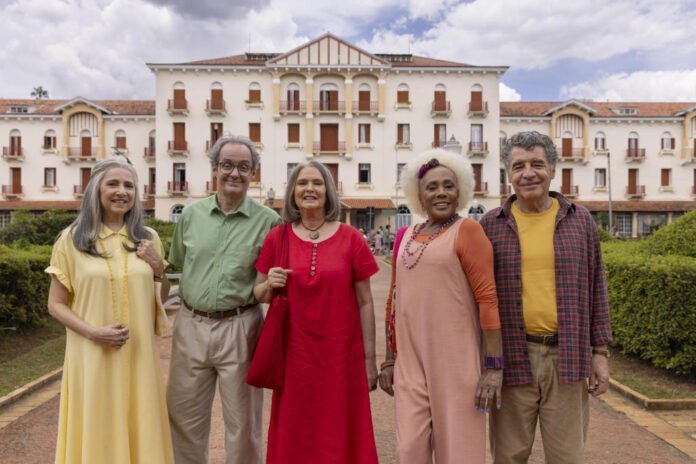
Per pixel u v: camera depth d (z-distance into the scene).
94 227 2.73
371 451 2.74
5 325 7.26
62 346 7.07
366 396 2.81
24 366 5.97
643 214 39.50
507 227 2.62
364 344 2.90
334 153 35.34
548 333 2.54
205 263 3.03
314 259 2.79
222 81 34.91
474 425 2.49
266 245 2.92
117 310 2.70
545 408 2.58
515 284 2.57
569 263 2.49
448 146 8.95
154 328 2.91
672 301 5.16
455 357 2.51
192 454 3.11
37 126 37.50
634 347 5.70
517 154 2.58
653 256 5.91
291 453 2.70
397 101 35.50
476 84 35.69
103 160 2.82
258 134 35.19
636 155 39.31
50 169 37.62
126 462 2.61
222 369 3.01
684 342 5.19
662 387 5.07
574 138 38.94
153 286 2.88
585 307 2.51
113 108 38.69
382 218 35.66
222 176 3.03
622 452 3.71
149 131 37.56
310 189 2.83
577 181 39.12
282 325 2.77
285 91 35.25
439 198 2.58
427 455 2.57
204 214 3.11
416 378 2.59
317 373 2.73
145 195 37.44
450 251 2.52
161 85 34.56
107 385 2.63
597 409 4.62
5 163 37.44
